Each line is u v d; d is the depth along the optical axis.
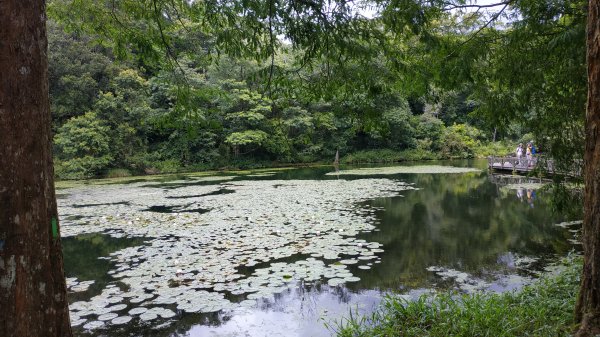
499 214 9.46
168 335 3.87
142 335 3.87
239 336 3.81
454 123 35.06
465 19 4.61
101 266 5.92
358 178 18.70
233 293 4.80
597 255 2.51
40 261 1.55
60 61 21.84
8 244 1.45
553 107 5.07
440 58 4.43
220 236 7.49
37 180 1.55
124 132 23.33
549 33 4.42
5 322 1.44
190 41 5.03
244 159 29.02
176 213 10.02
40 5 1.60
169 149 26.88
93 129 21.77
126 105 23.17
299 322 4.08
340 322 4.05
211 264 5.84
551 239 7.07
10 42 1.48
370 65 3.92
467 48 4.49
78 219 9.59
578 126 5.02
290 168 27.70
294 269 5.57
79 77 22.59
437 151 33.81
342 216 9.31
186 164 26.86
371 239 7.22
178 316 4.25
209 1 3.75
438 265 5.73
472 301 3.79
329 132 31.88
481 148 34.38
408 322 3.56
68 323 1.70
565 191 5.33
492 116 5.30
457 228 8.09
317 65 4.34
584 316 2.54
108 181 20.00
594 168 2.49
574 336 2.52
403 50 4.49
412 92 4.47
